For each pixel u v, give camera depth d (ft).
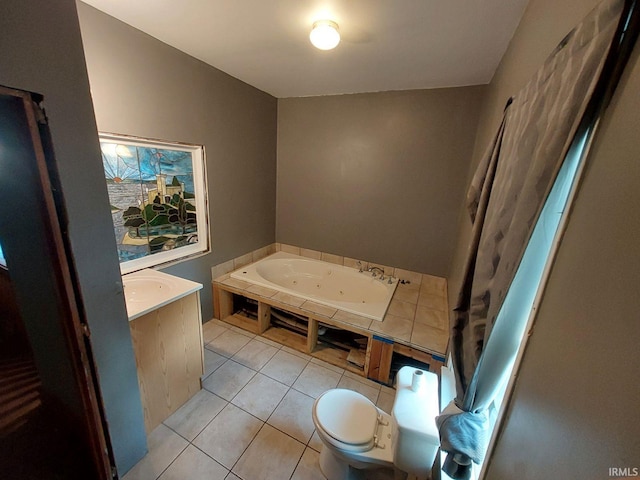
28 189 3.11
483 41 5.31
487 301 2.74
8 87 2.59
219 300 8.93
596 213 1.44
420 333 6.79
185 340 5.74
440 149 8.41
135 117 5.93
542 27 3.12
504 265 2.31
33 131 2.85
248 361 7.38
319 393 6.46
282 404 6.09
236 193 9.20
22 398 5.52
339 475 4.44
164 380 5.43
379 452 4.15
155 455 4.90
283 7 4.62
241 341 8.17
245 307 9.58
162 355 5.30
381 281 9.46
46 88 2.88
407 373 4.79
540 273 2.09
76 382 3.85
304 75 7.77
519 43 4.28
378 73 7.29
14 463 4.45
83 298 3.59
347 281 10.18
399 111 8.63
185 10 4.85
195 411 5.81
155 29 5.59
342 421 4.43
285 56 6.58
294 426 5.57
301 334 8.55
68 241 3.32
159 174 6.80
